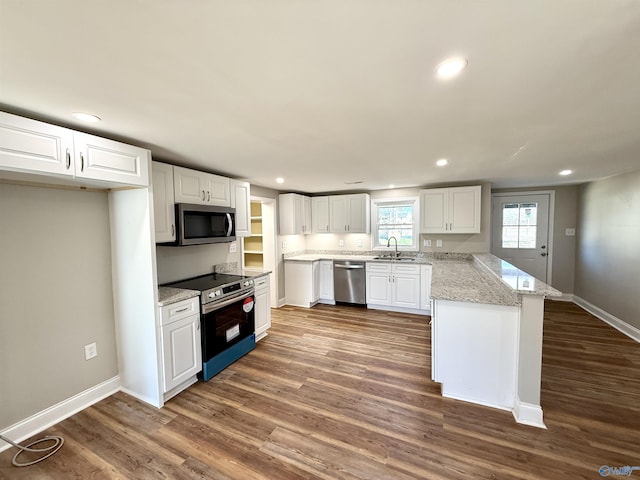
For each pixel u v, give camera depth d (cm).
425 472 166
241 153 251
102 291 244
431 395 241
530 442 187
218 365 282
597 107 160
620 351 316
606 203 408
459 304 230
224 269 368
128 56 108
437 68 120
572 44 104
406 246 505
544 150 251
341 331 388
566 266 501
